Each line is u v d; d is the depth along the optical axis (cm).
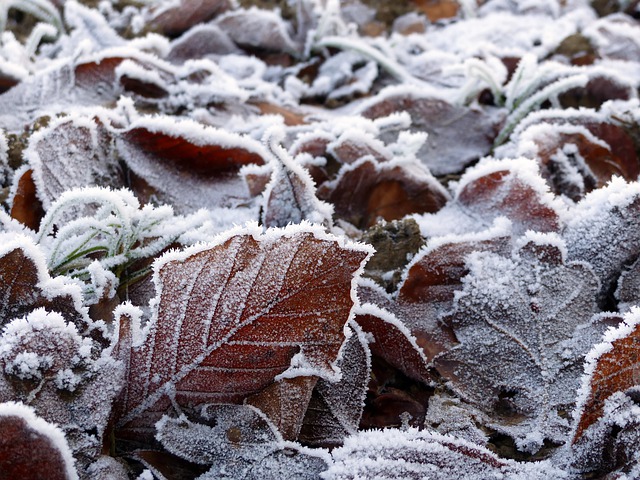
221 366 36
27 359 34
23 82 49
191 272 36
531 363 39
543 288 40
